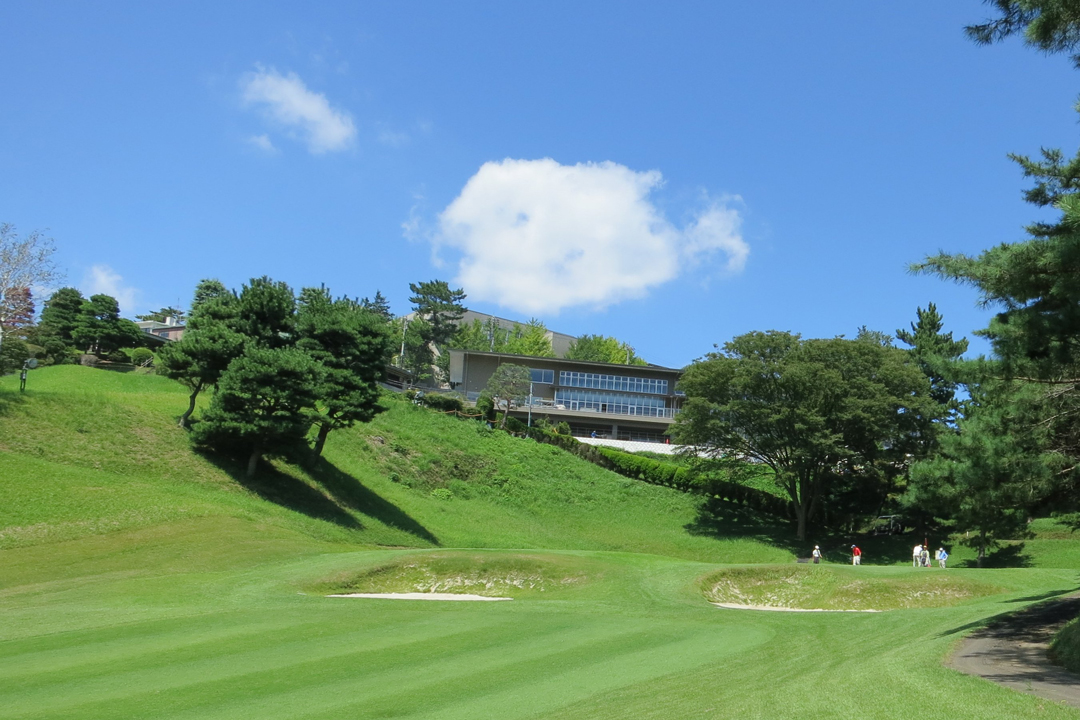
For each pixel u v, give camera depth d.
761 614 27.09
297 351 49.97
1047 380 15.80
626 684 15.92
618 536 61.50
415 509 56.34
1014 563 52.91
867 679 13.25
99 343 95.00
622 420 98.69
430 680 16.53
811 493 65.69
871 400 59.44
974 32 13.53
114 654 18.92
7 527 32.91
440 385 128.88
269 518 42.53
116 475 41.97
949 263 14.30
